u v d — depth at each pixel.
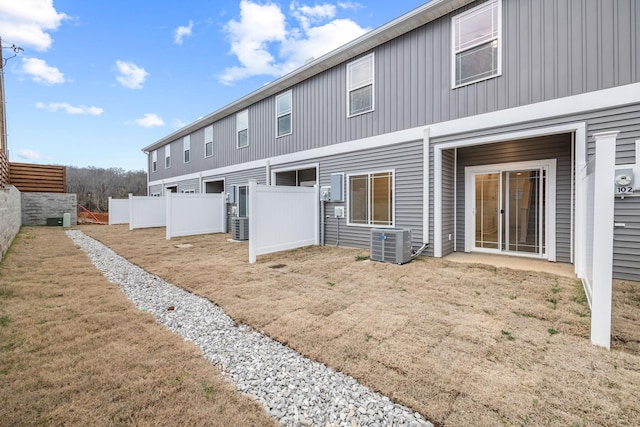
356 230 7.83
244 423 1.72
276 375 2.26
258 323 3.16
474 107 5.78
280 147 9.97
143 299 3.98
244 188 11.49
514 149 6.50
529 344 2.67
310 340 2.77
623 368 2.28
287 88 9.70
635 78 4.33
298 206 7.87
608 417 1.77
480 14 5.69
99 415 1.76
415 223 6.64
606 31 4.53
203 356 2.50
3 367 2.23
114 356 2.42
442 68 6.19
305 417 1.82
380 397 1.99
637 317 3.20
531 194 6.33
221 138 12.90
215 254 7.31
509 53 5.36
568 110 4.83
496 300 3.83
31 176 14.33
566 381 2.12
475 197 7.04
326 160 8.50
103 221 20.05
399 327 3.04
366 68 7.51
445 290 4.26
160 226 13.94
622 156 4.42
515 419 1.76
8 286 4.34
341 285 4.57
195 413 1.79
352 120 7.82
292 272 5.39
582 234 4.53
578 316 3.25
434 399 1.94
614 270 4.51
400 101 6.85
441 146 6.21
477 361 2.39
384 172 7.18
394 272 5.26
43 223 14.46
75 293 4.09
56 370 2.20
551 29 4.97
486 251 6.91
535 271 5.13
